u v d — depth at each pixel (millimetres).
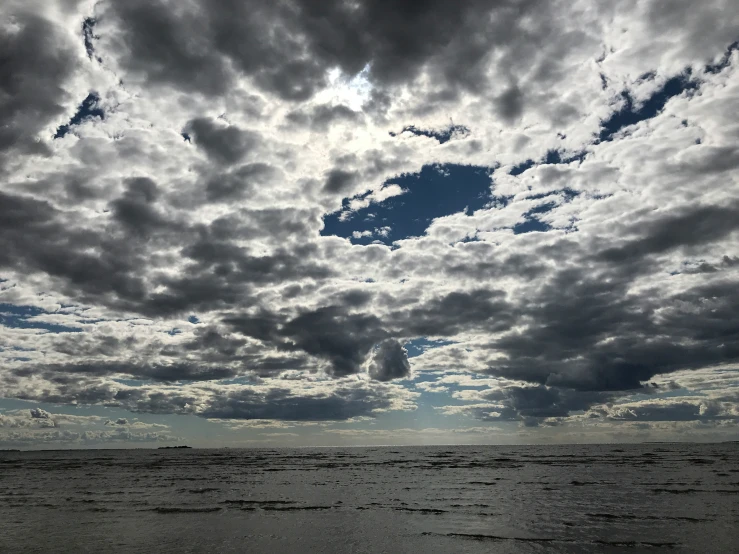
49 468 79688
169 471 70062
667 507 28625
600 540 20344
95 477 58656
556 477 50156
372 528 23453
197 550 19234
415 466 76250
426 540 20688
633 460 81625
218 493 39281
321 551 18953
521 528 23047
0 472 69562
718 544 19406
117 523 25297
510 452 141750
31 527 24359
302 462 97750
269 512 28609
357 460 104000
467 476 53781
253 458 123812
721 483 41656
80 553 18891
